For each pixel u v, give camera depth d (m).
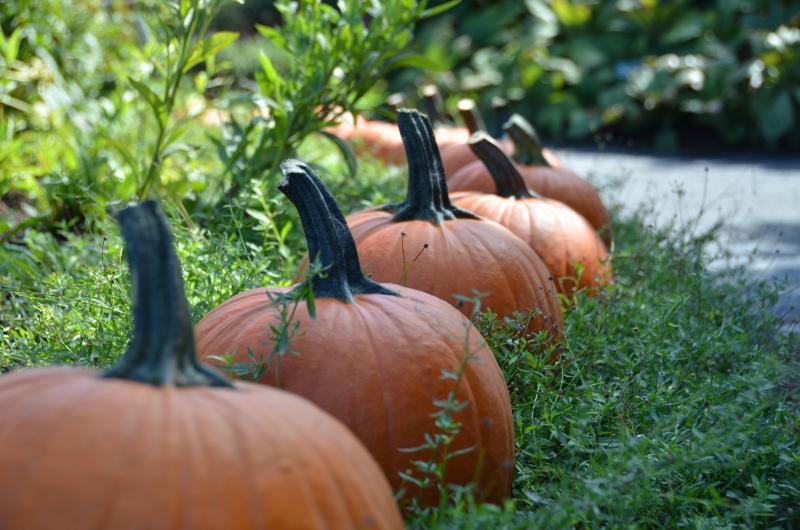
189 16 4.84
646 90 15.88
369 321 2.42
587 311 3.89
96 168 5.11
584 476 2.49
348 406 2.28
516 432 2.90
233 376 2.34
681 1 17.31
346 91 5.00
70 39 7.53
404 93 16.48
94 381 1.75
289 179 2.50
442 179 3.44
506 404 2.59
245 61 14.96
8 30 6.74
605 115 16.05
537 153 5.66
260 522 1.61
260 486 1.63
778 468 2.89
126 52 8.17
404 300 2.55
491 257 3.26
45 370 1.84
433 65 5.02
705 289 4.45
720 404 3.09
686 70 16.02
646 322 3.86
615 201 7.45
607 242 5.63
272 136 4.93
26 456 1.56
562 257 4.18
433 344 2.42
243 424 1.71
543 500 2.30
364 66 4.92
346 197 5.58
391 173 6.52
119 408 1.66
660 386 3.15
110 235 4.35
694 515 2.60
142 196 4.86
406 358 2.36
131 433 1.62
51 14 7.24
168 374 1.78
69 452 1.57
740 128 15.46
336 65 4.89
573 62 17.52
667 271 4.69
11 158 5.55
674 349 3.50
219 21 17.66
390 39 4.89
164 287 1.81
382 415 2.30
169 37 4.84
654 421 2.93
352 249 2.59
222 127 5.25
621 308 3.99
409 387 2.33
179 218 4.12
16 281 3.97
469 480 2.41
